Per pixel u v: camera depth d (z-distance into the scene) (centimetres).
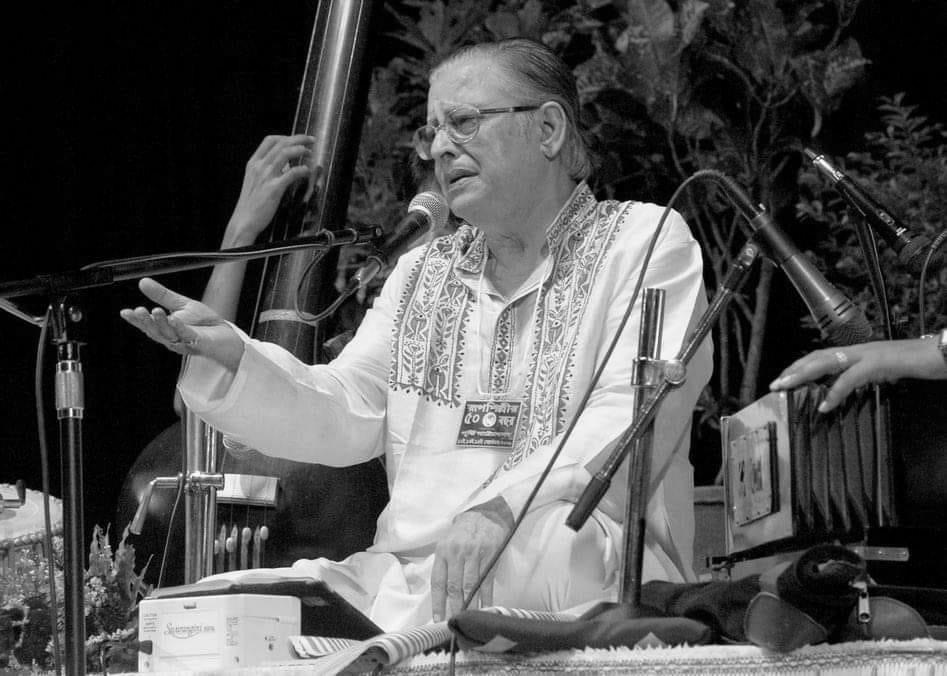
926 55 994
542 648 405
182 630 469
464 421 570
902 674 389
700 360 543
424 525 553
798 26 929
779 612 389
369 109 986
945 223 852
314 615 501
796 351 976
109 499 982
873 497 436
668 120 929
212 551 662
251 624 468
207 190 1036
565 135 594
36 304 951
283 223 759
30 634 565
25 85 992
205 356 539
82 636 464
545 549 496
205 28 1036
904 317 820
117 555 588
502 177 579
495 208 584
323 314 616
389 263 594
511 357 584
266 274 751
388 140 980
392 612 530
